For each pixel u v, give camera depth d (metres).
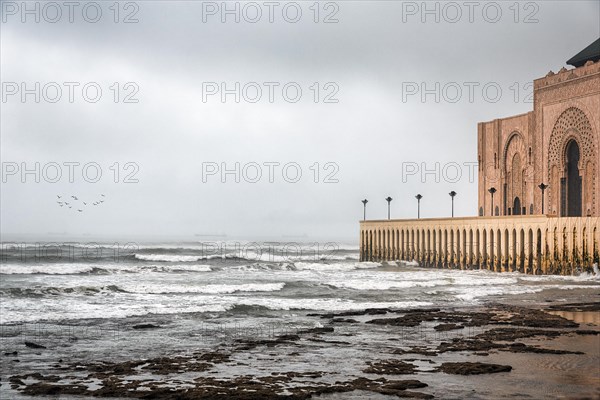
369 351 35.31
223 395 26.53
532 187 98.62
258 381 28.98
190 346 36.94
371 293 64.81
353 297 61.41
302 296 62.66
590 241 72.31
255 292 66.00
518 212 103.25
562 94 91.69
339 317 47.94
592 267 72.31
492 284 71.88
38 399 26.47
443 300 58.66
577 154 90.69
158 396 26.72
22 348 35.91
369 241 118.56
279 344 37.31
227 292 65.62
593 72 85.88
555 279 73.81
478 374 29.86
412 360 33.00
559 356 33.66
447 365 31.41
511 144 104.88
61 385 28.27
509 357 33.38
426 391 27.17
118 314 48.06
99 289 63.81
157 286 67.31
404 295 62.69
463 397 26.33
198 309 50.94
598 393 26.92
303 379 29.33
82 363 32.50
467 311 50.78
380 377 29.55
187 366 31.78
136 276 86.06
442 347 36.03
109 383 28.59
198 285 71.06
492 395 26.58
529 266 79.69
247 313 49.75
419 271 92.25
